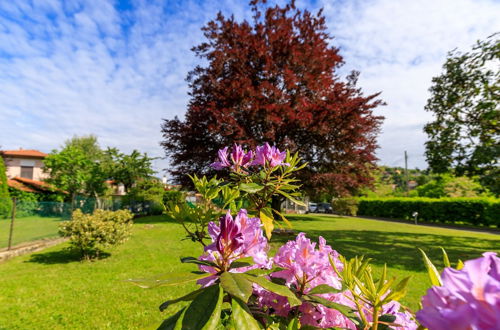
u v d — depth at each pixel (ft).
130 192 72.02
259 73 42.93
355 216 86.79
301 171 40.86
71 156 72.95
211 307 2.15
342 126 39.40
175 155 44.98
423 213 68.03
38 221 41.78
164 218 59.98
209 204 4.20
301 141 42.50
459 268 1.93
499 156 23.62
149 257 23.03
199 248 26.71
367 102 38.99
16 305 12.89
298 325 2.87
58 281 16.70
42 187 73.26
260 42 41.55
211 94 43.04
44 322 11.16
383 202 81.97
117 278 17.22
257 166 4.71
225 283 2.21
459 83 27.55
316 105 38.81
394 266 19.20
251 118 37.42
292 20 45.83
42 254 24.59
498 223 52.31
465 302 1.32
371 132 45.42
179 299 2.41
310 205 109.19
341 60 44.73
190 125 41.75
